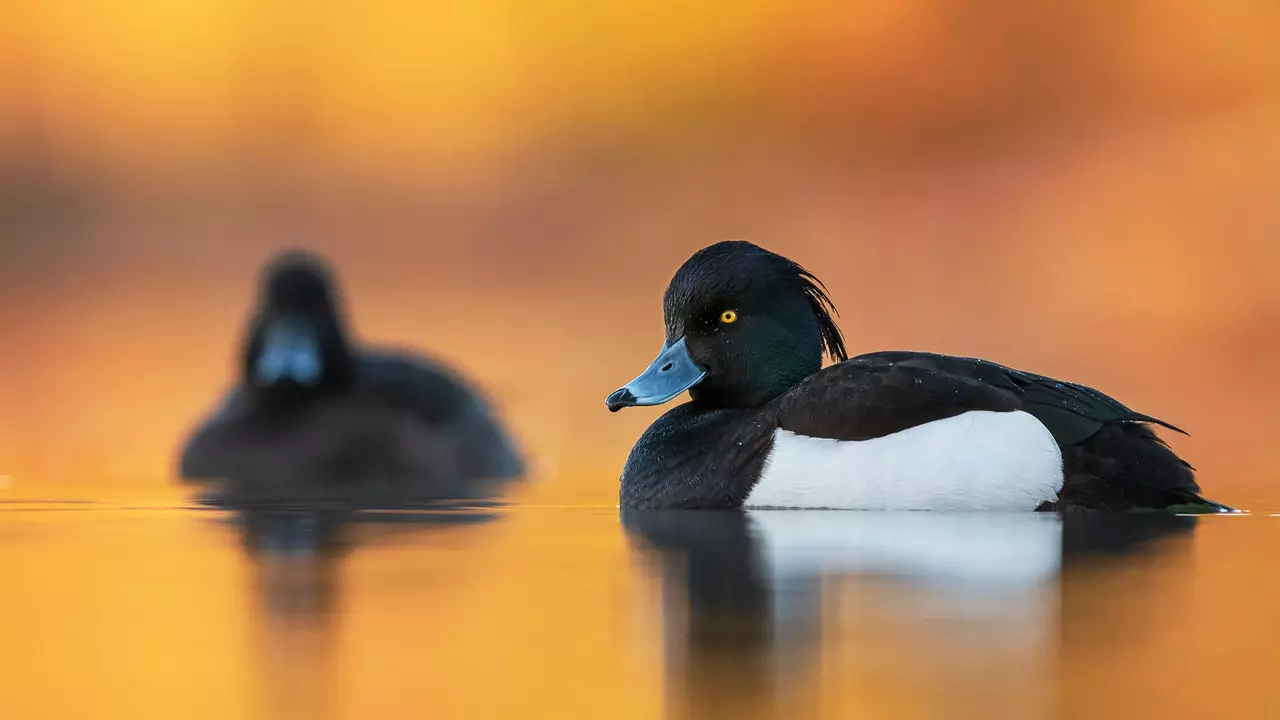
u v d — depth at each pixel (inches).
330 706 212.5
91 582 293.6
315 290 577.3
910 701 211.8
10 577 298.7
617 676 225.6
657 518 374.9
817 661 230.4
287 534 359.6
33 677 227.9
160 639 249.9
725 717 206.2
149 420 619.8
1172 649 236.4
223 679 225.8
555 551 325.1
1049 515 362.9
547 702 213.8
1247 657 231.9
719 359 409.4
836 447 377.1
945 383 375.6
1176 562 300.5
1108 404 370.9
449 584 289.0
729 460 388.2
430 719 206.2
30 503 427.8
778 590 277.7
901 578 285.9
